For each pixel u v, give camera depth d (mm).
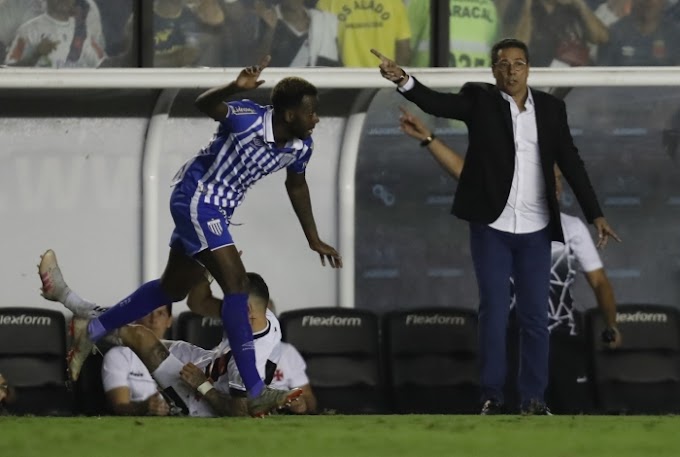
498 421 20406
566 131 26641
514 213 26328
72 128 34250
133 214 34406
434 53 33469
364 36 33375
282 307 34844
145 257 34094
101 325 24516
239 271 22531
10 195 34125
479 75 32062
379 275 35594
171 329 32875
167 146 34594
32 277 34188
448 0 33406
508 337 32656
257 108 22406
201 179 22547
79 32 32688
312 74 31609
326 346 32156
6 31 32562
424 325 32719
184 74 31312
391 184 35594
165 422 19953
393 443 16328
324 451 15414
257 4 33281
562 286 33406
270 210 34844
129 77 31109
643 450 15664
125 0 32812
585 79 32062
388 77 26047
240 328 22375
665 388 32812
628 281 36188
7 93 33750
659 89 35781
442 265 35719
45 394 31469
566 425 19312
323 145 34875
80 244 34312
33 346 31625
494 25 33750
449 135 35500
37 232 34188
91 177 34312
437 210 35688
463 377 32594
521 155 26312
